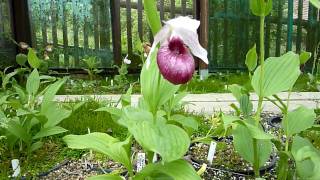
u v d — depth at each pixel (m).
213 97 0.76
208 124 0.52
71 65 1.00
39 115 0.37
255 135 0.24
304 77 0.90
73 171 0.39
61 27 0.98
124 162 0.26
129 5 0.99
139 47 0.47
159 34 0.23
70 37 0.99
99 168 0.40
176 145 0.20
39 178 0.38
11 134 0.38
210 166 0.40
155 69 0.24
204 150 0.45
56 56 0.99
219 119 0.43
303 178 0.25
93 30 1.00
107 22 1.00
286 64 0.28
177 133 0.20
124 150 0.26
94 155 0.43
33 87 0.44
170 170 0.22
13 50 0.95
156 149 0.19
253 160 0.29
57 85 0.41
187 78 0.23
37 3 0.96
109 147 0.26
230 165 0.40
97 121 0.50
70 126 0.49
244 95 0.35
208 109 0.65
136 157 0.39
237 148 0.30
